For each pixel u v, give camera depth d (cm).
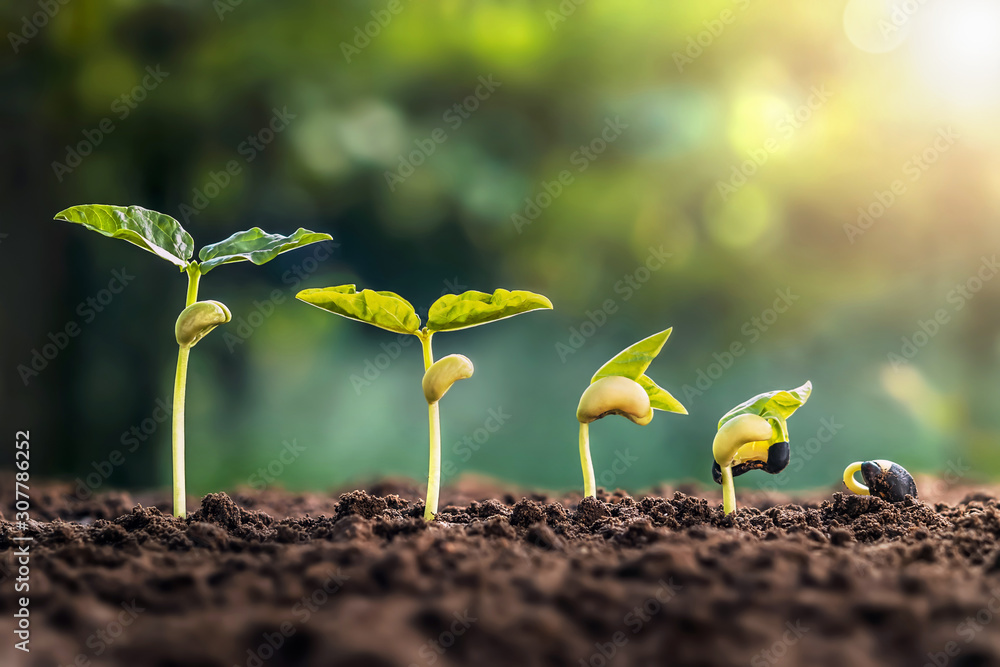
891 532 55
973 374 146
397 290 155
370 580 48
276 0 127
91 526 56
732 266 156
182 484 57
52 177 115
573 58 141
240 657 46
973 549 52
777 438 57
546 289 160
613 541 53
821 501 66
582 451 58
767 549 50
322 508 67
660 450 140
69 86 115
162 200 125
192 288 57
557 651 46
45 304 113
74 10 113
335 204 139
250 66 123
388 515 58
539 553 51
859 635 46
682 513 57
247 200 131
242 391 145
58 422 115
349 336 158
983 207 143
